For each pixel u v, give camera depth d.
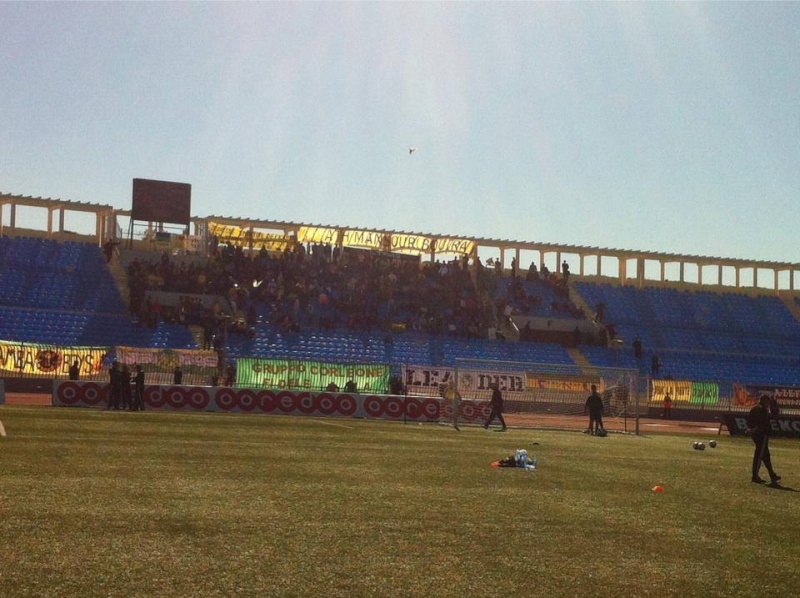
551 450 29.11
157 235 72.19
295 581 9.91
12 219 68.62
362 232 75.81
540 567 11.15
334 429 33.62
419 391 53.50
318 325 67.81
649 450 31.55
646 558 11.99
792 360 81.69
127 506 13.88
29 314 60.69
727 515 16.12
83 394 40.66
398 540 12.33
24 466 17.83
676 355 77.69
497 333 72.00
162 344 60.75
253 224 73.62
